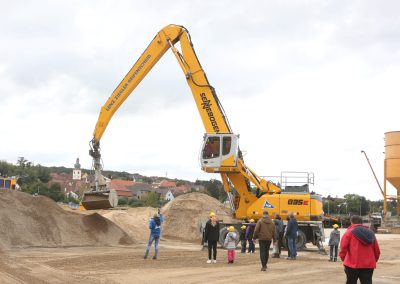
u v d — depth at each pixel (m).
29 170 134.00
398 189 62.38
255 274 14.67
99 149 26.66
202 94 25.91
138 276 13.54
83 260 17.23
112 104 27.02
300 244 24.45
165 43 26.73
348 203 127.62
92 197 25.75
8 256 18.02
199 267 16.17
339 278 14.07
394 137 61.50
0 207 22.70
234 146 24.89
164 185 161.50
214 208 33.81
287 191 25.58
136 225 30.67
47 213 24.12
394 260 21.72
